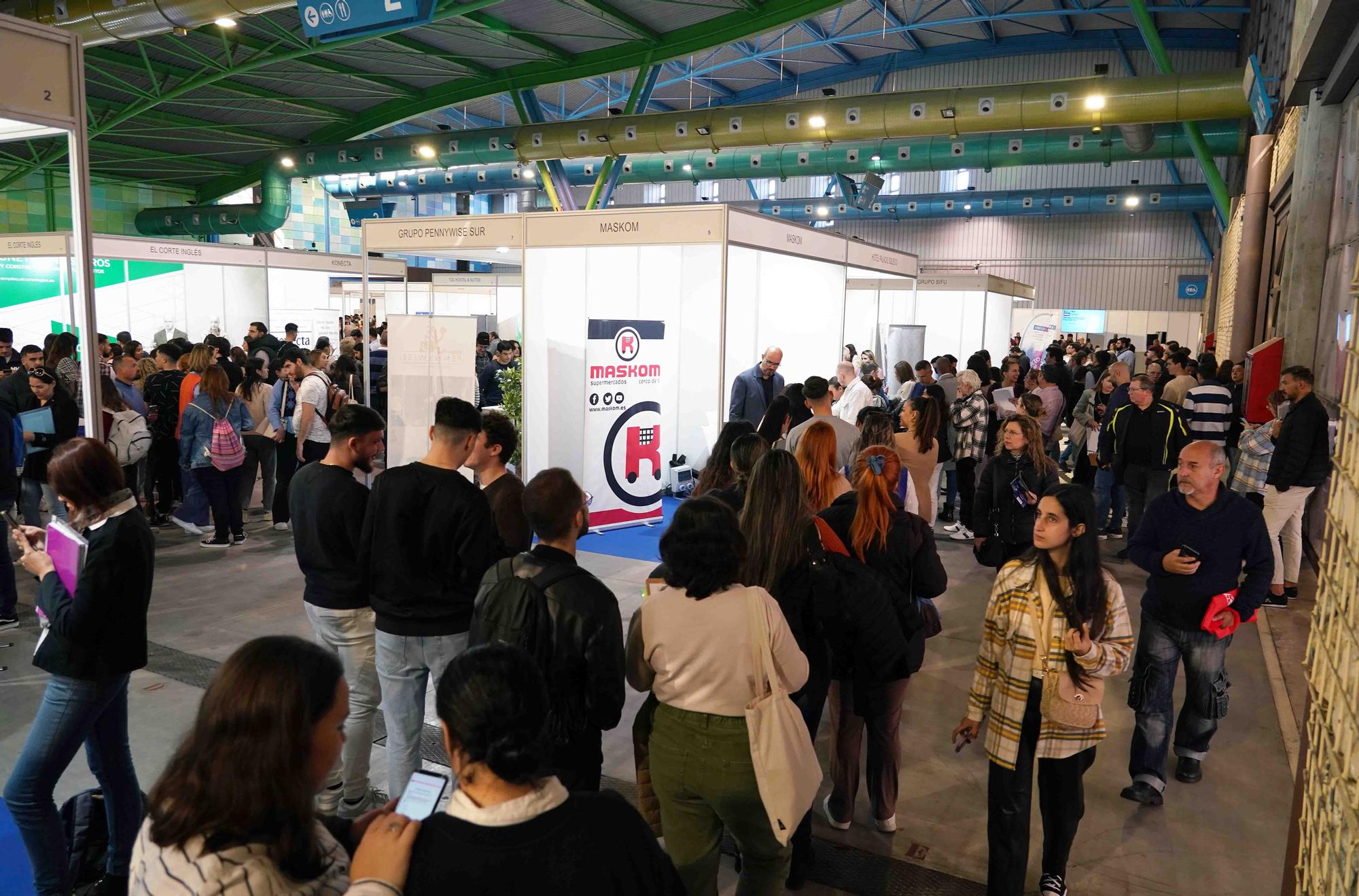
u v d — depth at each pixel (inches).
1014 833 99.3
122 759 101.6
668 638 81.1
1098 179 903.1
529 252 285.9
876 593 107.6
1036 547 99.5
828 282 368.5
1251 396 290.5
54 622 92.0
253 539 280.4
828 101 475.5
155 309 479.2
